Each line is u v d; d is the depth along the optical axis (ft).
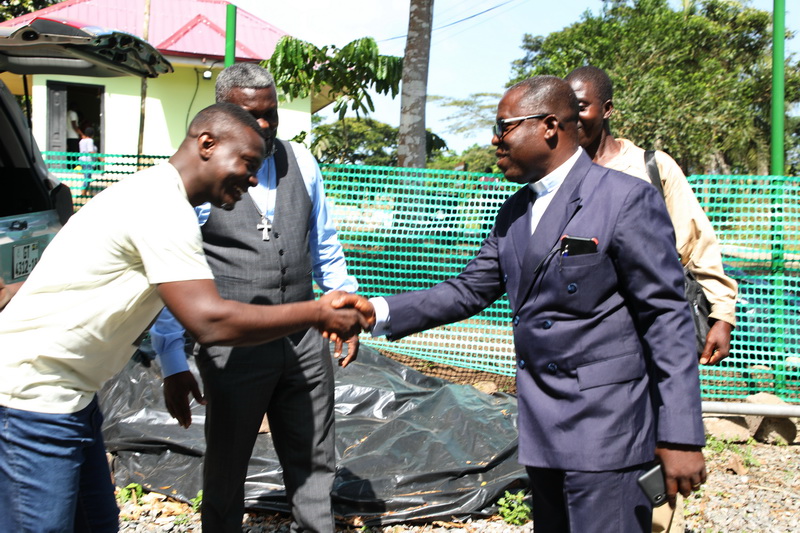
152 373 15.66
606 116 10.84
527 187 8.46
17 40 14.38
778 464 15.51
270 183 9.88
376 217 20.75
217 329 7.16
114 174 21.07
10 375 7.13
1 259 11.94
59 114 45.70
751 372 18.44
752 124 78.48
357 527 12.02
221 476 9.77
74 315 7.14
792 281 18.43
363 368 17.29
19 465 7.16
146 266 7.09
